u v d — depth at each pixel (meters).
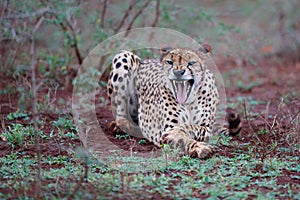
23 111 13.90
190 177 9.45
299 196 8.70
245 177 9.52
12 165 10.09
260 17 22.91
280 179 9.64
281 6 23.50
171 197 8.64
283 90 18.05
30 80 15.83
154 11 17.77
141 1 17.28
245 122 14.01
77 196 8.35
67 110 14.05
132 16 17.66
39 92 15.57
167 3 17.72
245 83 19.23
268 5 23.11
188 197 8.60
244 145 11.80
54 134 12.24
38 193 8.28
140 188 8.91
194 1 19.14
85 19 17.06
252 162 10.39
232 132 12.78
